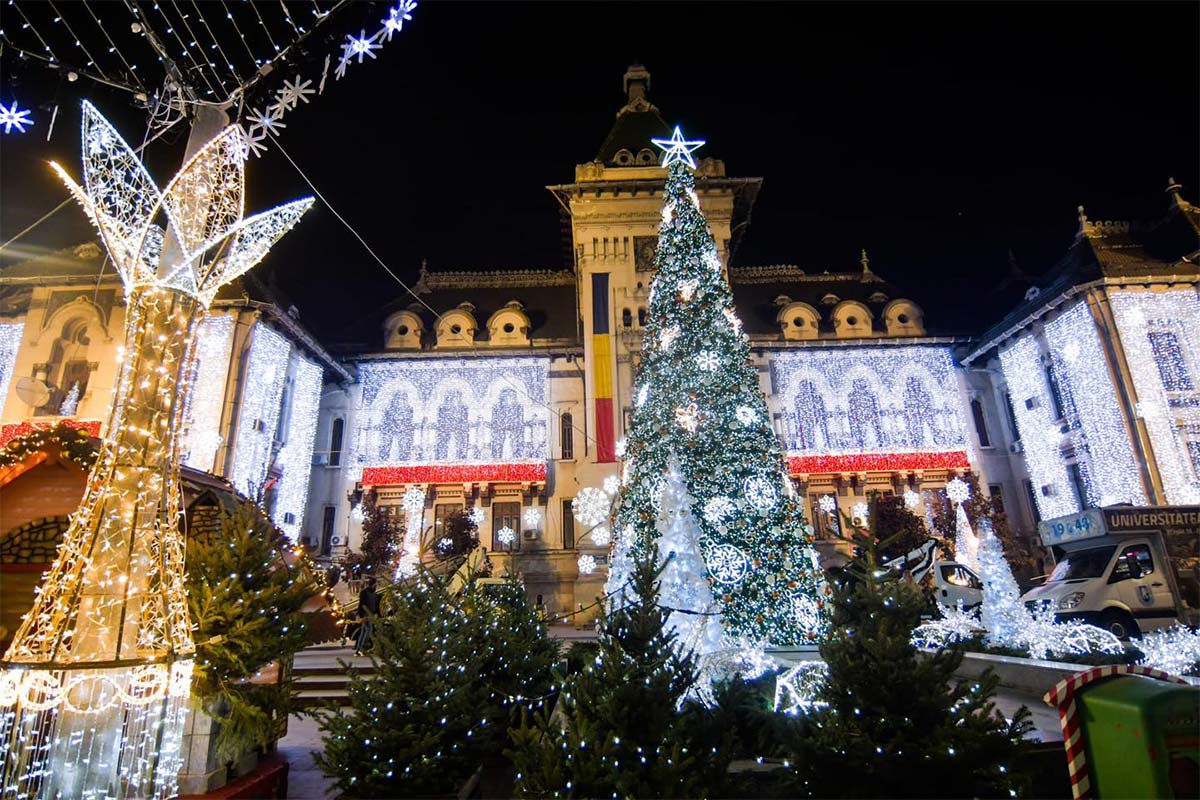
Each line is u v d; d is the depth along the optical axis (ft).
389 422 107.04
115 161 23.25
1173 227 98.22
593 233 111.04
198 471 31.60
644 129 123.24
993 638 40.11
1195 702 14.71
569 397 109.91
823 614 35.06
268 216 25.72
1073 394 93.45
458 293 124.88
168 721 20.29
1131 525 49.73
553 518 103.04
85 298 93.40
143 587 20.26
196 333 23.48
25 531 25.50
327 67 25.00
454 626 26.84
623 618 21.07
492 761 28.40
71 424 26.55
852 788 18.25
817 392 109.91
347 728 22.86
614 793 17.15
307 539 100.37
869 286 125.80
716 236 110.22
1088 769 16.15
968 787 17.60
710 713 22.08
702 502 37.29
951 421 108.37
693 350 41.32
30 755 18.75
